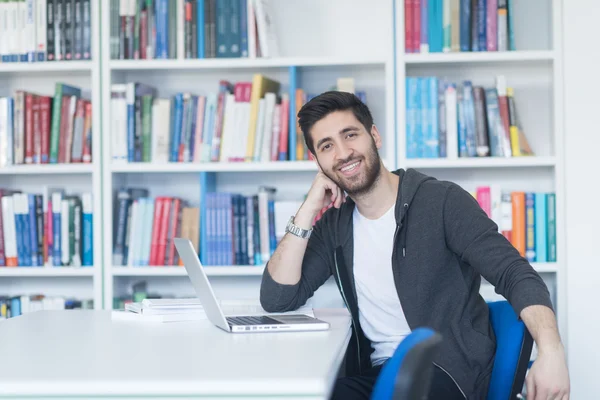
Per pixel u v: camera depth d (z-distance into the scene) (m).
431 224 2.02
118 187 3.38
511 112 3.16
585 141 3.08
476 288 2.05
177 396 1.11
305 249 2.19
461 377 1.88
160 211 3.28
